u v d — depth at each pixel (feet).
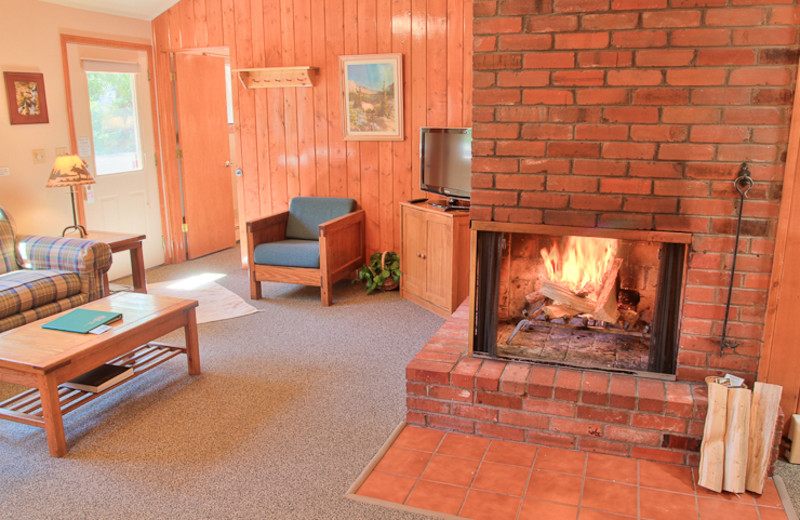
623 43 8.48
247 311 15.53
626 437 8.87
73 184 14.58
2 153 14.76
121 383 10.61
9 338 9.87
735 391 8.18
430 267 15.24
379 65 16.46
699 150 8.49
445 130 14.88
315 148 17.89
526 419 9.26
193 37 18.48
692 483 8.34
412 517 7.71
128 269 18.70
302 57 17.40
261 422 10.11
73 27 16.37
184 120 19.85
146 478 8.61
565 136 8.98
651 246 9.39
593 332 10.16
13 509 7.96
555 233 9.29
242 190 19.02
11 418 9.37
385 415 10.30
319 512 7.83
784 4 7.88
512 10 8.82
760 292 8.64
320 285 15.87
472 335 10.02
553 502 7.96
